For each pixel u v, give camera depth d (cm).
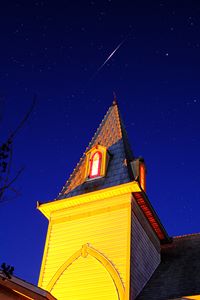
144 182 2262
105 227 2016
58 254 2069
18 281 1259
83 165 2420
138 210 2108
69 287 1927
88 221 2091
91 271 1919
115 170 2244
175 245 2294
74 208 2181
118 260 1873
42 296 1326
